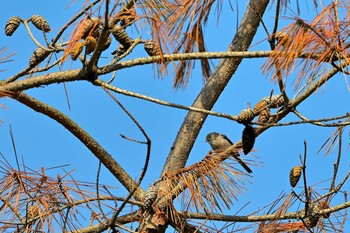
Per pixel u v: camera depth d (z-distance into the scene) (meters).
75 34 7.68
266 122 9.30
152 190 8.95
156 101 7.68
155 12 7.91
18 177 8.26
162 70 7.75
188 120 10.25
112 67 7.80
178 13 8.22
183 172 9.05
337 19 7.58
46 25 8.71
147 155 7.72
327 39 7.54
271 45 8.43
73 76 7.85
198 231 9.18
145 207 8.90
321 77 7.79
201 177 8.98
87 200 8.52
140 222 9.02
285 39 7.67
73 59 7.83
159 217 8.95
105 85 7.76
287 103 9.12
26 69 8.41
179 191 9.02
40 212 8.20
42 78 7.96
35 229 8.33
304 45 7.55
